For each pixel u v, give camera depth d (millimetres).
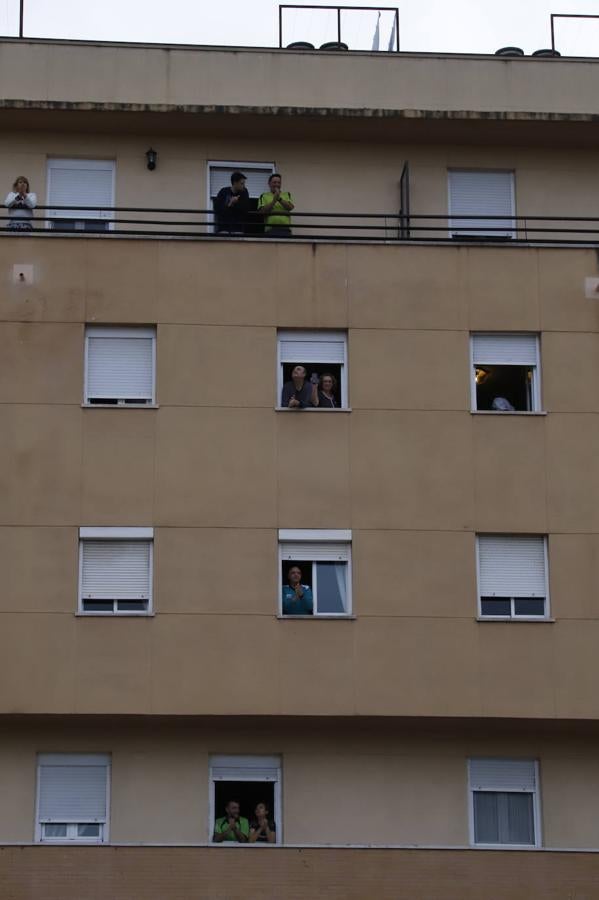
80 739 30703
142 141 34438
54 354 31203
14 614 30125
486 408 31844
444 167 34875
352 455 31172
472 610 30672
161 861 28328
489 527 31062
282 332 31766
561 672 30516
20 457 30750
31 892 28078
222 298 31594
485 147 35000
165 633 30234
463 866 28562
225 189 33250
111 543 30750
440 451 31297
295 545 30953
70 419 30953
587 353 31891
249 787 30844
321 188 34594
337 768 30953
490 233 34719
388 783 30938
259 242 31859
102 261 31609
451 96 34906
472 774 31172
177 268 31672
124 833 30406
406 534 30922
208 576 30516
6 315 31266
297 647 30328
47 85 34250
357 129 34375
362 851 28547
